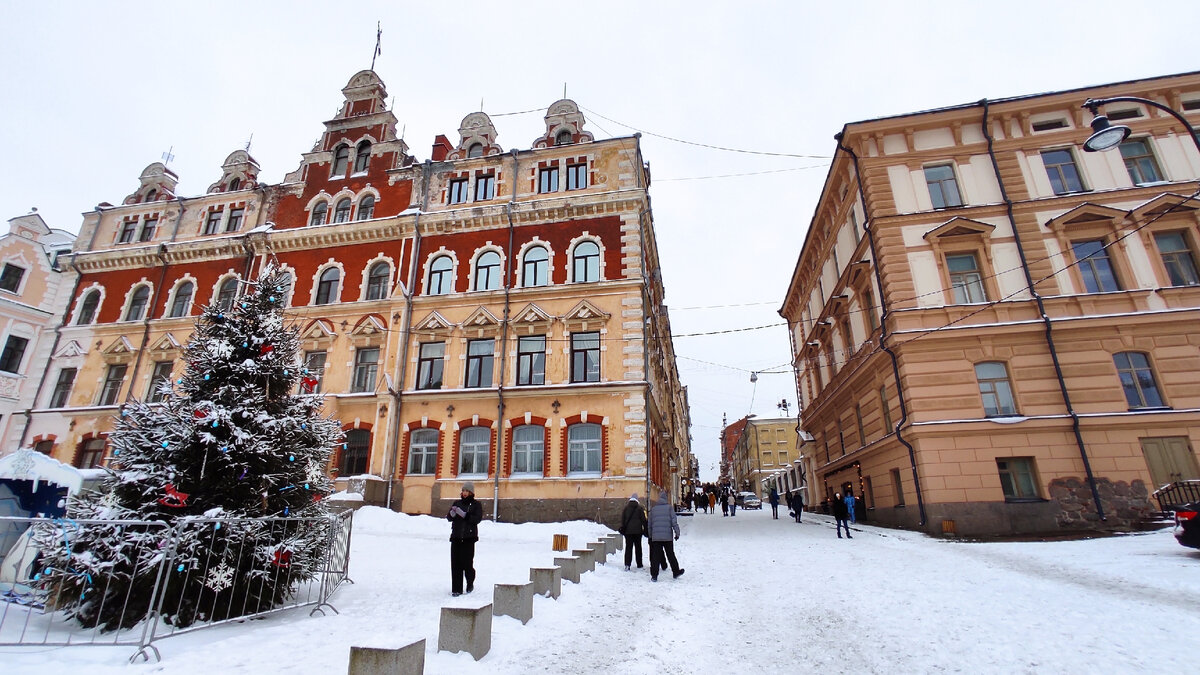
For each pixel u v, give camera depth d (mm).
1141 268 20453
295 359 9984
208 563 7379
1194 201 20484
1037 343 19844
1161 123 22109
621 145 27672
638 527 13016
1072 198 21406
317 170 31375
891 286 21281
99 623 7133
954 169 22719
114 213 33562
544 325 25016
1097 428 18703
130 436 8164
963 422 19219
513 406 23969
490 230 27312
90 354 29672
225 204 32094
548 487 22500
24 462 10125
